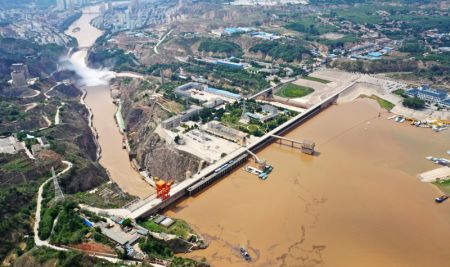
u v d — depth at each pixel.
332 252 167.50
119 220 171.50
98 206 187.12
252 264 159.88
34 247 148.25
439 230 181.00
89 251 150.12
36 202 185.50
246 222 185.88
